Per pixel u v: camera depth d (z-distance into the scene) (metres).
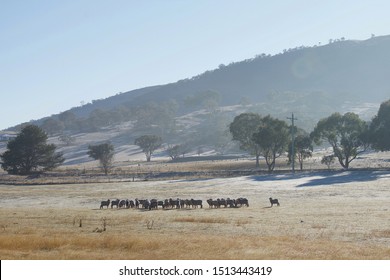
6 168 165.50
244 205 69.31
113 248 33.03
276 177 114.94
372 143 130.25
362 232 40.72
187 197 84.81
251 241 35.38
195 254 30.52
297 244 34.22
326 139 146.62
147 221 49.94
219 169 163.62
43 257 29.56
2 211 64.88
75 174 149.00
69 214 59.81
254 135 141.38
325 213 55.59
